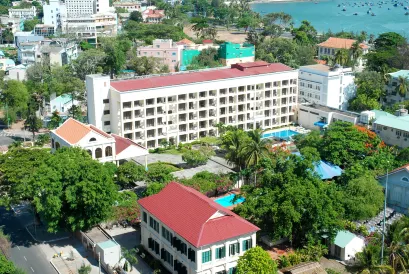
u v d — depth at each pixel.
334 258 107.69
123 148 147.62
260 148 140.12
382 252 90.56
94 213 112.00
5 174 120.00
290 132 196.50
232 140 147.50
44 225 123.12
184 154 158.75
